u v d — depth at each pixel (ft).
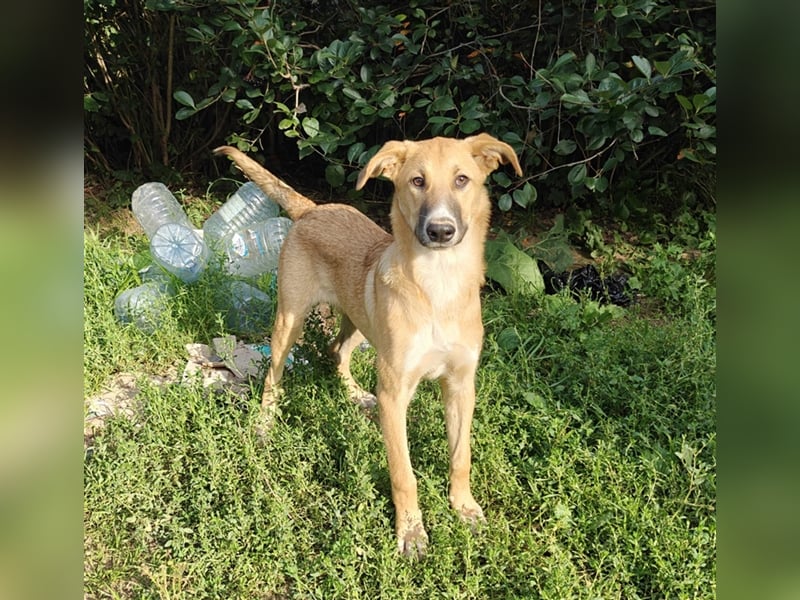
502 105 6.87
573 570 3.43
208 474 4.08
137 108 9.35
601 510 3.78
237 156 5.29
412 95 7.91
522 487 4.15
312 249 4.88
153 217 7.18
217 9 7.01
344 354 5.28
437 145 3.99
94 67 8.90
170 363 5.61
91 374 5.16
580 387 4.92
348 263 4.64
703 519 3.59
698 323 5.63
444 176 3.89
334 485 4.18
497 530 3.78
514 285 6.65
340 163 7.22
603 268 7.52
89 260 6.33
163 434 4.34
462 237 3.84
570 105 6.22
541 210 8.76
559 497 3.93
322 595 3.46
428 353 3.93
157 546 3.82
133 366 5.49
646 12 6.22
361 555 3.65
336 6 8.17
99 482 3.94
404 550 3.78
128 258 6.72
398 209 4.03
